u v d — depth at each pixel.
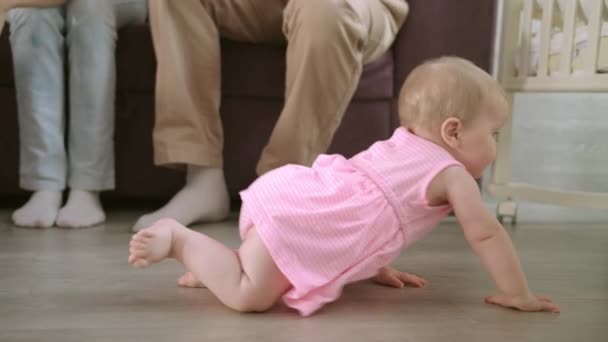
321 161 0.84
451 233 1.29
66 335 0.66
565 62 1.36
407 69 1.49
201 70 1.28
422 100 0.81
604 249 1.17
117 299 0.79
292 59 1.17
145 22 1.51
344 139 1.50
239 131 1.48
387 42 1.37
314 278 0.74
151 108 1.47
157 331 0.67
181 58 1.26
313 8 1.12
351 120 1.49
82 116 1.30
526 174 2.02
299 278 0.72
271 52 1.44
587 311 0.77
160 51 1.25
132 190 1.50
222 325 0.70
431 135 0.81
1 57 1.39
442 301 0.81
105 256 1.01
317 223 0.74
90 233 1.20
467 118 0.79
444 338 0.67
